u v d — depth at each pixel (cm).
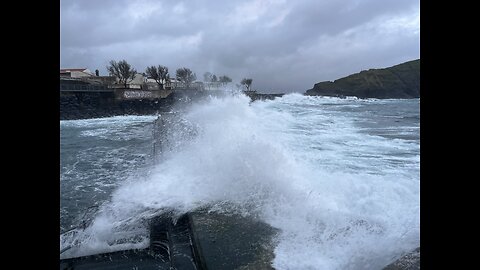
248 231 361
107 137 1742
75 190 627
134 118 4197
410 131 1334
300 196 441
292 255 306
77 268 314
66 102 4425
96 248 353
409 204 398
